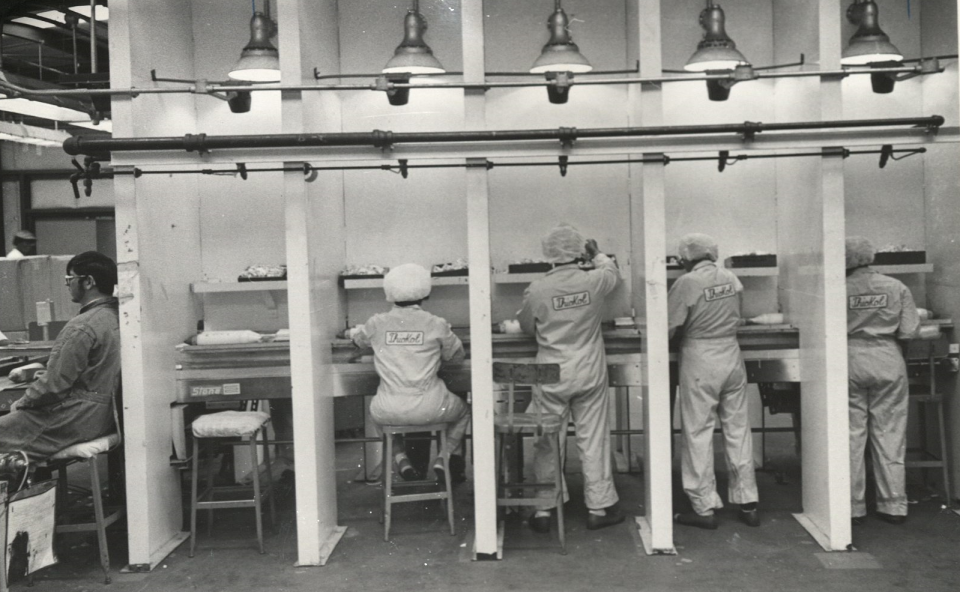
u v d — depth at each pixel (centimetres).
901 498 512
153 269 493
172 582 452
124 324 467
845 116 569
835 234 465
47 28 700
